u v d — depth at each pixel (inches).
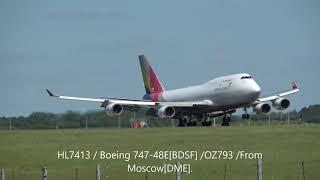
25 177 6378.0
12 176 6363.2
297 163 6269.7
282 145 7455.7
